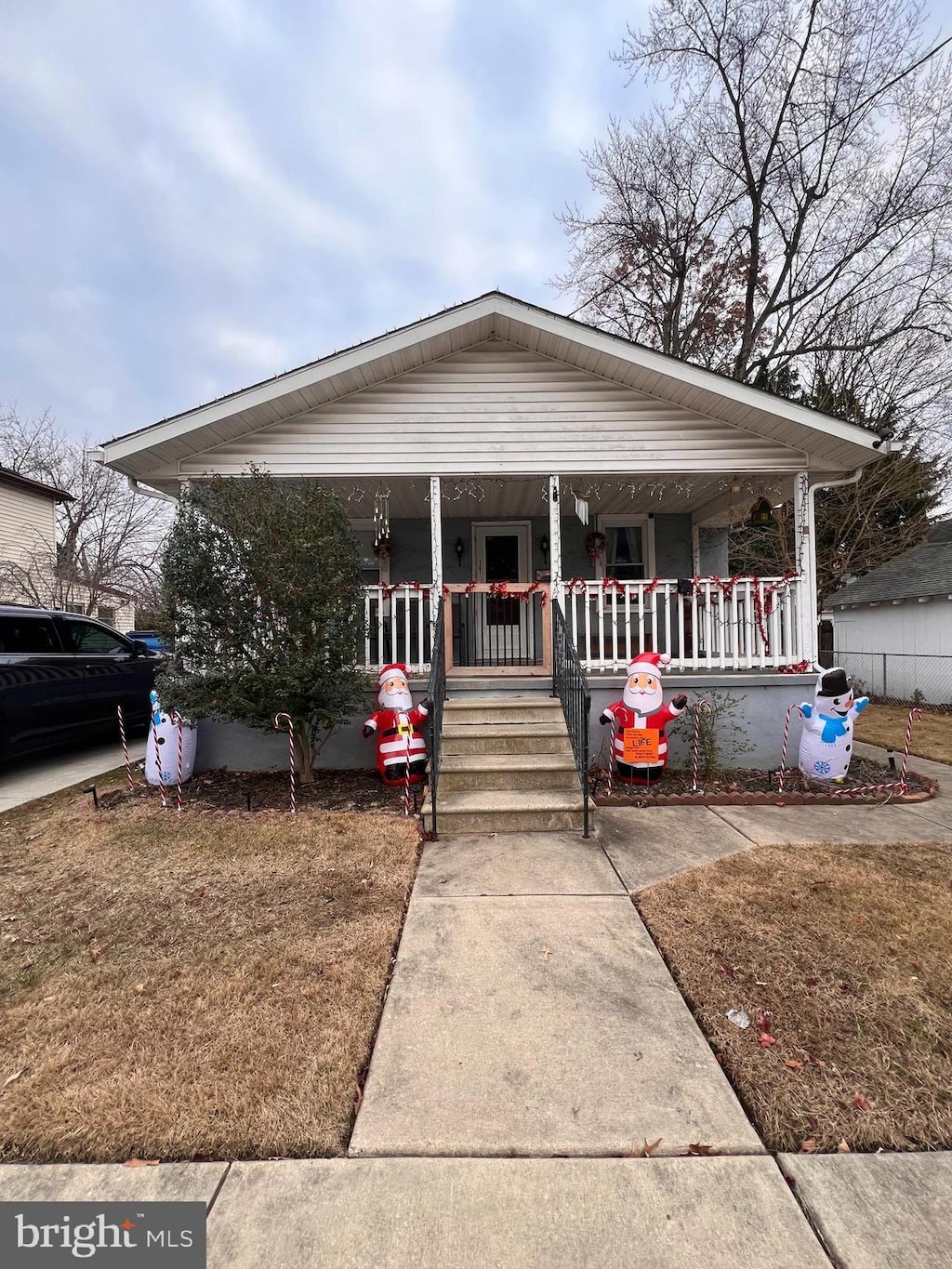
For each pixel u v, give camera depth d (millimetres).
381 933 3154
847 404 16578
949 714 11922
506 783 5133
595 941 3074
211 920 3340
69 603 17922
